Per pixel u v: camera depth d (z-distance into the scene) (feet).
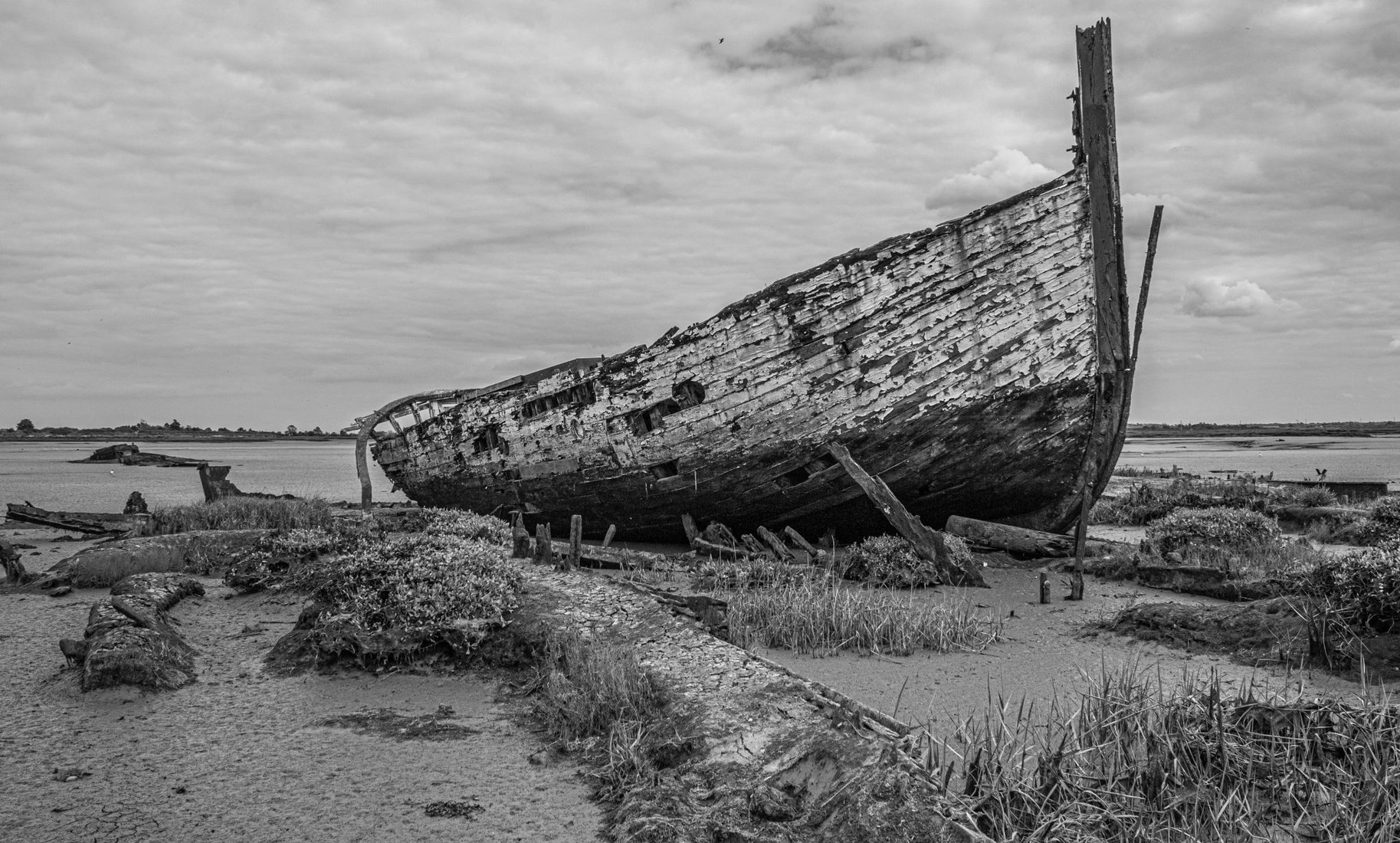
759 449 51.88
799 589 36.09
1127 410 48.98
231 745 22.26
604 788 19.34
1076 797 16.42
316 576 39.81
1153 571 42.06
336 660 28.78
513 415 65.51
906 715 23.81
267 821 18.07
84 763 20.99
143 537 49.47
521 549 45.85
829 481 51.08
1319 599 28.84
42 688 26.61
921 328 47.91
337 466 266.36
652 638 27.20
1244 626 29.73
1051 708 23.81
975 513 53.47
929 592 42.45
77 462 292.40
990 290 46.93
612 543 64.80
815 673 28.19
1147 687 20.94
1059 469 49.98
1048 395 47.47
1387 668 25.41
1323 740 18.37
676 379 54.13
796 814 16.43
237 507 64.54
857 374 48.91
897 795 15.71
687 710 21.57
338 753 21.77
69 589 42.88
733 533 57.82
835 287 48.75
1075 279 46.14
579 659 25.62
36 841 17.10
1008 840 14.79
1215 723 18.35
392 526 59.16
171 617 34.27
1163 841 15.58
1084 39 45.03
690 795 17.79
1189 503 74.90
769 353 50.52
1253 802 16.55
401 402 77.10
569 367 60.64
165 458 278.46
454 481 74.28
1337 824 15.89
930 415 48.47
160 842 17.13
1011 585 43.50
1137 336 47.34
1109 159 44.91
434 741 22.54
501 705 25.44
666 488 56.44
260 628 34.40
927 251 47.29
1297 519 67.26
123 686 26.09
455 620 29.14
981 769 16.90
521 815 18.28
